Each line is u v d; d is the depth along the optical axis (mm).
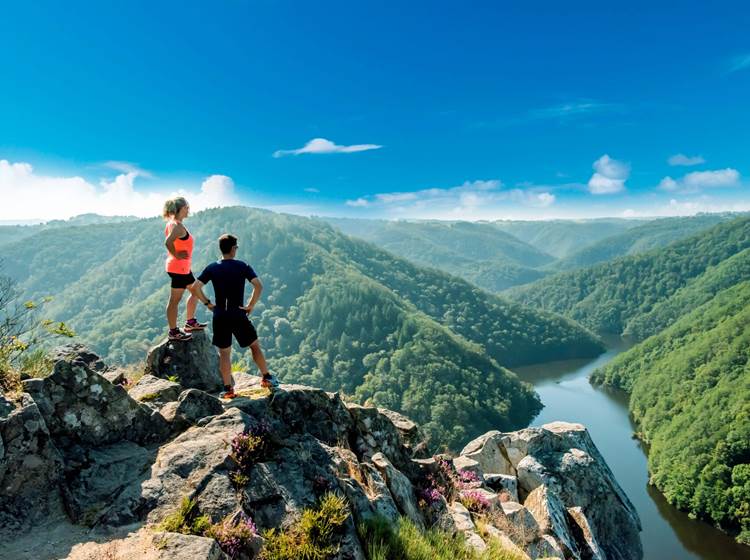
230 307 7418
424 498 8195
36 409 5445
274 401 7520
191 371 9195
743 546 64750
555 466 13562
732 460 76688
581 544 10062
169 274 8555
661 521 72625
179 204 8375
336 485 6020
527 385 149875
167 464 5660
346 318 199000
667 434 97000
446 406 130750
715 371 112500
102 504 5184
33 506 5016
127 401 6473
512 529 8891
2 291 6984
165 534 4676
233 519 5082
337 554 5141
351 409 8633
